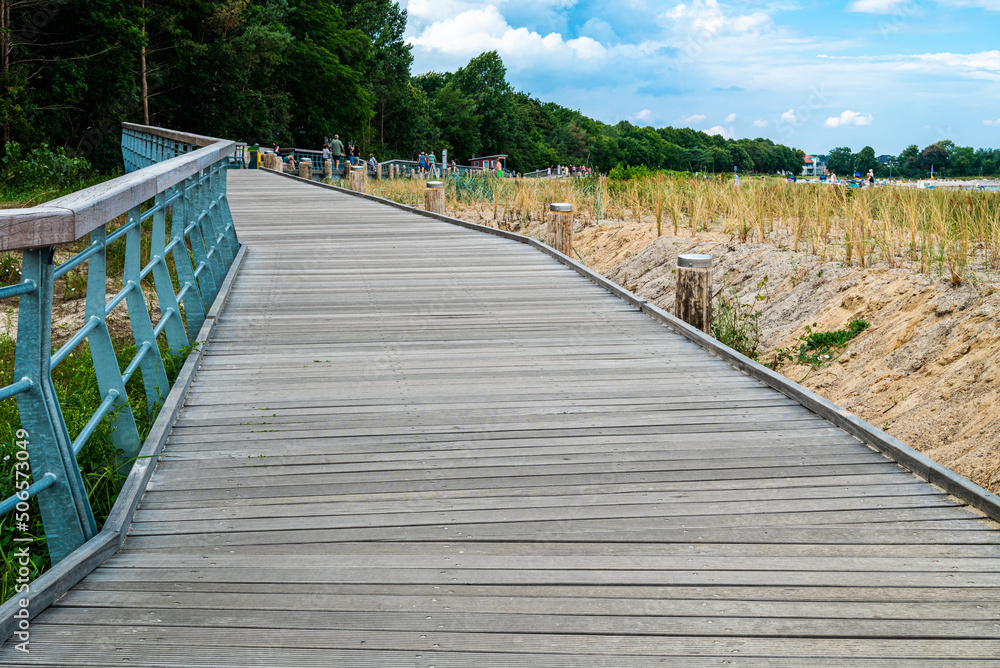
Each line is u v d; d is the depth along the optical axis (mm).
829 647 2363
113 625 2436
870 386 6371
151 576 2713
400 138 77625
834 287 8258
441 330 5977
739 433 3992
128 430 3584
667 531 3035
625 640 2395
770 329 8312
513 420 4156
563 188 18422
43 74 29047
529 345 5594
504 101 105875
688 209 13727
